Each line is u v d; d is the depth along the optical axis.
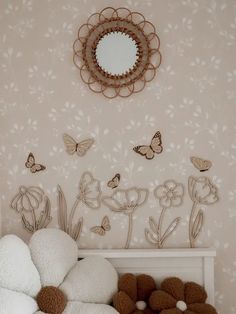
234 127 1.71
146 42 1.71
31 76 1.74
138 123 1.73
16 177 1.75
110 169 1.73
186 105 1.72
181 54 1.72
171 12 1.72
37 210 1.74
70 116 1.74
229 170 1.71
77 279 1.55
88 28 1.73
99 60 1.72
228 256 1.71
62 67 1.74
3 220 1.76
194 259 1.67
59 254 1.57
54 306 1.45
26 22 1.74
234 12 1.70
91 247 1.73
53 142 1.74
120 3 1.72
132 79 1.72
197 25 1.71
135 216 1.73
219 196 1.71
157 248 1.72
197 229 1.71
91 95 1.74
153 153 1.72
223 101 1.71
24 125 1.75
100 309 1.49
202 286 1.67
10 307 1.33
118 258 1.68
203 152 1.72
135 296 1.60
